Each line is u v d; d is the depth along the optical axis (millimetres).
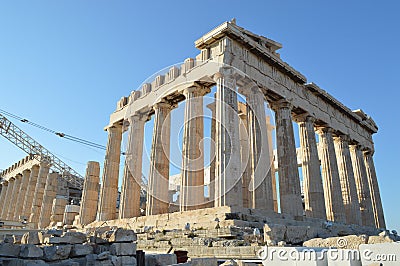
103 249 8547
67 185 48094
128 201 24469
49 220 39344
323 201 24266
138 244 14508
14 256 8109
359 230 25594
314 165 25094
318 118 27734
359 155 34250
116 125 30656
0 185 64875
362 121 35281
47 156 47812
